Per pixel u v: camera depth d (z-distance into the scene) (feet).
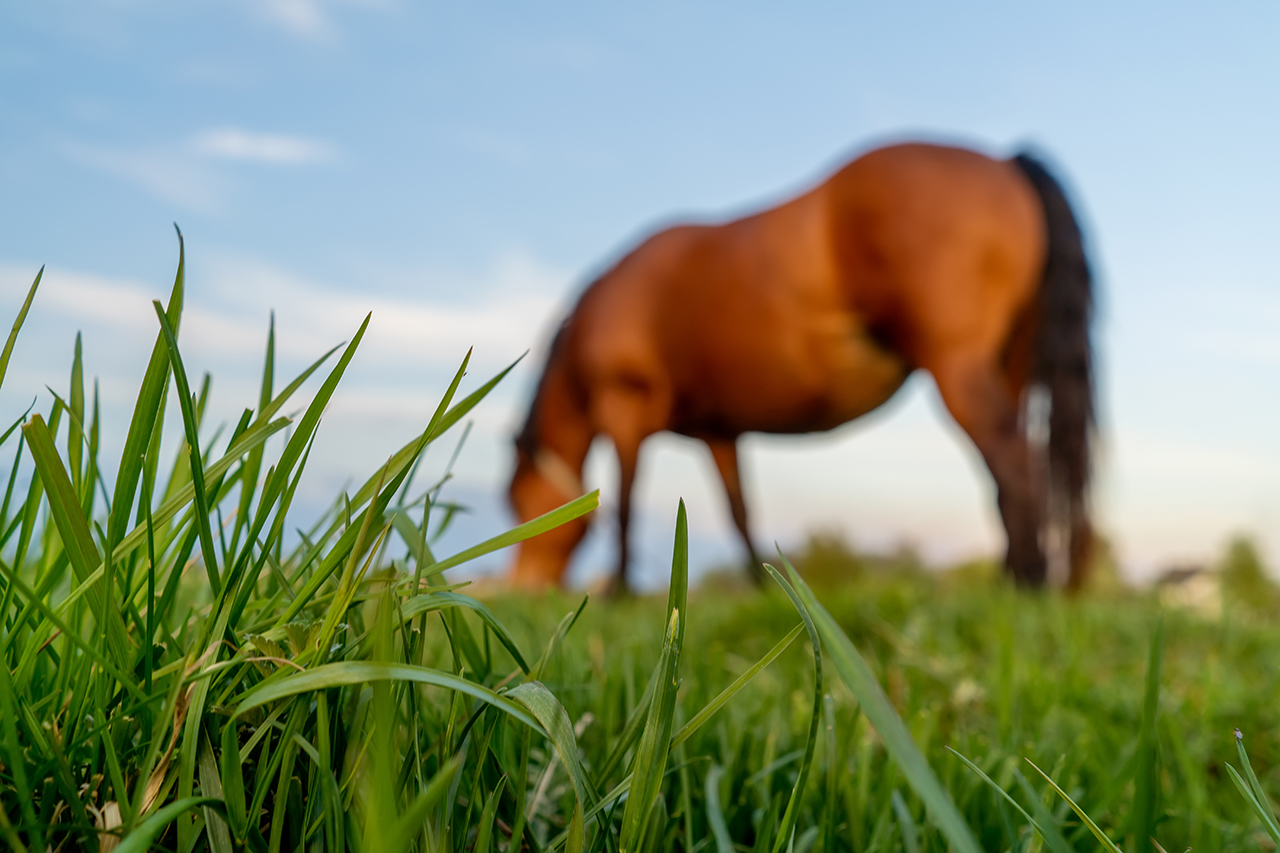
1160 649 1.32
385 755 0.82
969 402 13.78
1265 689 4.08
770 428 17.69
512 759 1.73
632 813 1.20
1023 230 13.85
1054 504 13.34
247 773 1.31
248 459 1.45
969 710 3.67
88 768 1.31
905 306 14.47
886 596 7.12
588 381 19.26
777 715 2.78
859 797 1.92
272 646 1.25
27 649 1.29
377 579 1.42
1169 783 2.53
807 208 15.61
